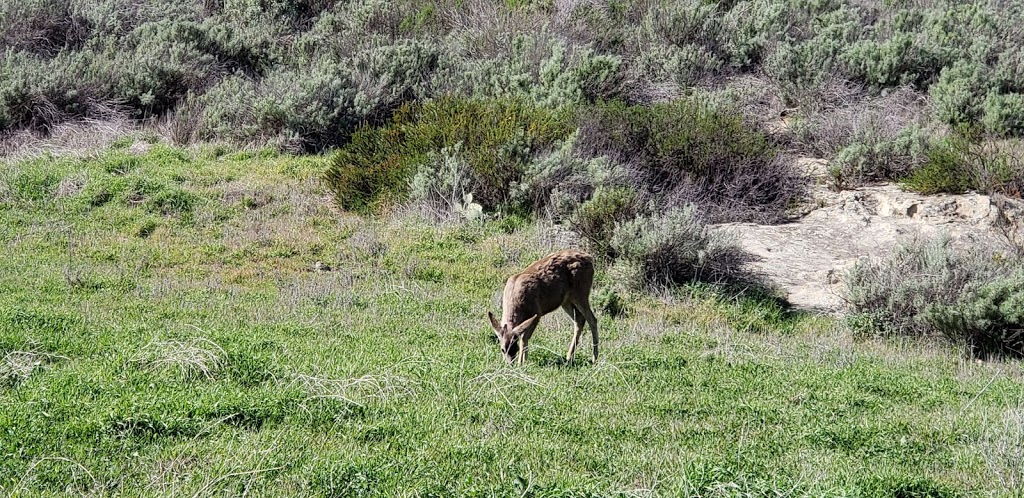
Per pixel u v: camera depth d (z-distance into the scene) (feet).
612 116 60.49
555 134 56.75
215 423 22.17
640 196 53.16
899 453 23.57
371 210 52.19
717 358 33.53
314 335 32.83
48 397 23.08
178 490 18.60
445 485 19.45
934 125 66.08
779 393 29.12
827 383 30.86
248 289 40.81
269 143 61.46
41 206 50.08
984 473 22.33
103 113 64.28
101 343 28.71
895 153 60.54
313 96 63.41
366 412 23.89
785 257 50.83
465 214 51.52
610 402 26.48
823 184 60.39
